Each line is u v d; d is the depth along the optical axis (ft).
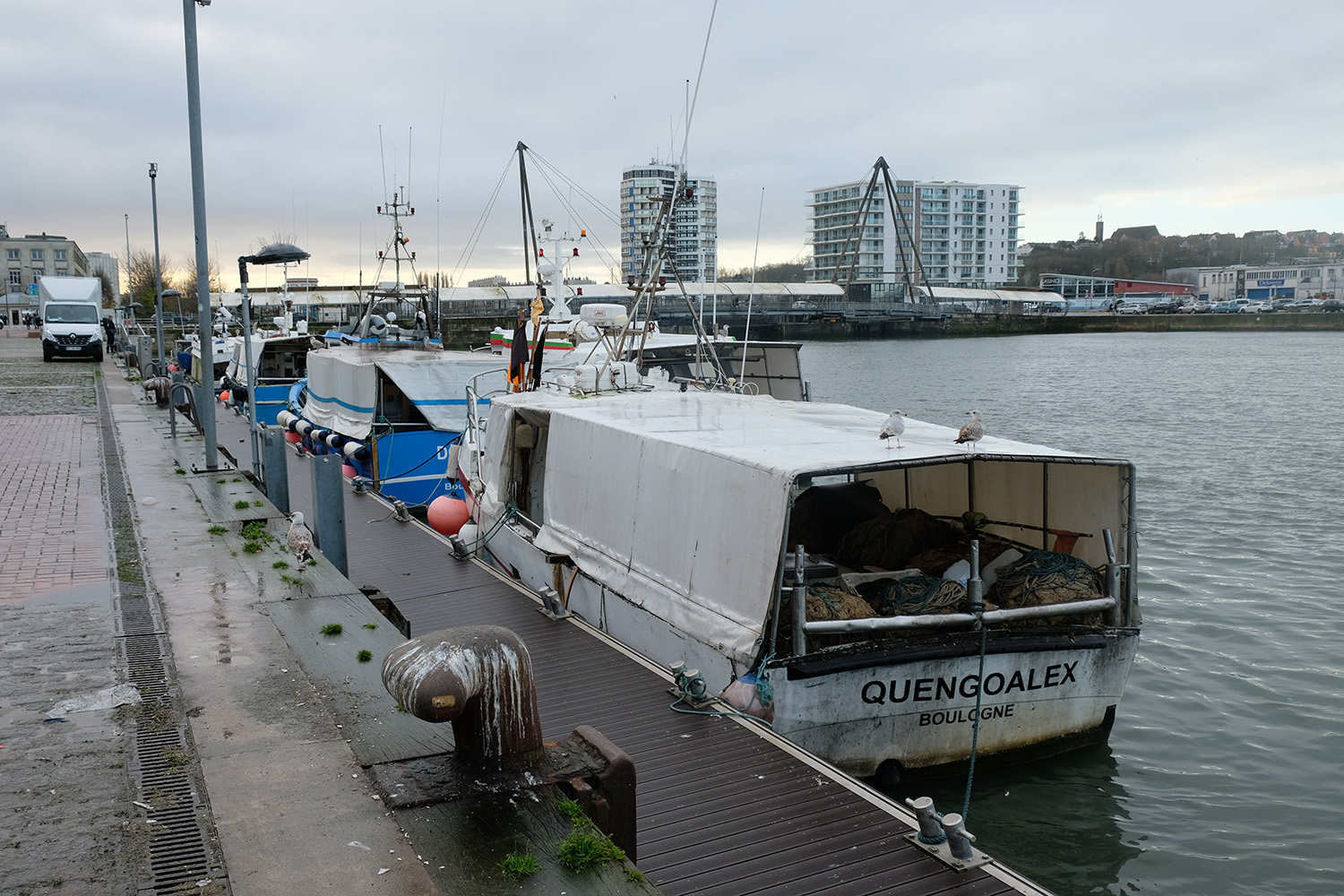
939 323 361.71
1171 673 37.17
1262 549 54.95
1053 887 22.70
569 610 32.48
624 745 21.22
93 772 15.80
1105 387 165.27
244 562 29.76
